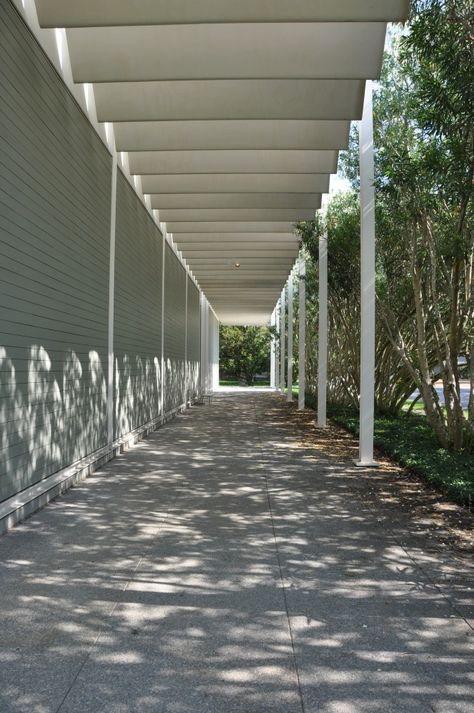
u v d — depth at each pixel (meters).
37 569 4.13
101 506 5.98
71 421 7.24
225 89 8.02
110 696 2.53
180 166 10.38
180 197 12.77
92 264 8.09
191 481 7.37
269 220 13.40
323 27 6.76
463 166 6.37
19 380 5.43
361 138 8.48
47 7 5.77
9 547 4.61
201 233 16.34
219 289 27.52
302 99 7.98
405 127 9.17
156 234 13.74
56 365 6.57
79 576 4.00
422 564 4.31
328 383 21.02
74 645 3.00
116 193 9.46
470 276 8.52
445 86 6.25
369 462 8.56
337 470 8.23
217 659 2.87
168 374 16.06
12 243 5.17
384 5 5.63
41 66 5.96
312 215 13.30
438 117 6.22
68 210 6.93
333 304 15.88
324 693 2.57
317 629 3.21
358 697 2.54
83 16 5.76
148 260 12.62
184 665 2.80
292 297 24.17
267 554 4.52
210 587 3.83
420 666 2.82
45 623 3.26
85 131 7.68
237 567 4.21
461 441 9.05
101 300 8.62
